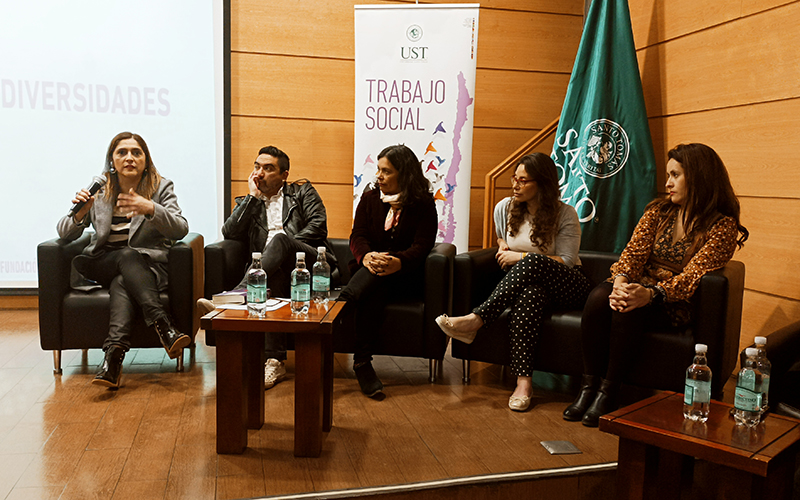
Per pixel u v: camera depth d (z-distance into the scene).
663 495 1.67
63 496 1.64
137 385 2.55
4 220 3.64
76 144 3.69
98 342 2.64
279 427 2.17
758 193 2.86
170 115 3.79
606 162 3.41
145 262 2.70
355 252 2.71
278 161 2.91
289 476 1.79
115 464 1.83
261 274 1.99
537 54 4.16
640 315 2.24
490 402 2.49
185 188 3.85
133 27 3.69
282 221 2.92
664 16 3.53
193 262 2.74
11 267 3.69
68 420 2.16
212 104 3.83
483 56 4.09
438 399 2.51
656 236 2.45
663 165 3.57
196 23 3.75
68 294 2.64
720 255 2.24
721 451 1.47
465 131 3.62
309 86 3.91
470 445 2.05
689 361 2.22
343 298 2.46
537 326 2.44
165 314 2.60
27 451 1.91
